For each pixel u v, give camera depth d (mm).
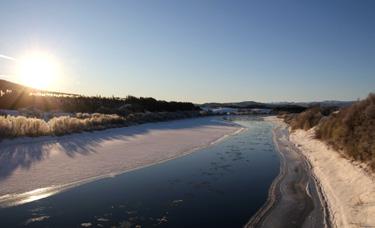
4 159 14344
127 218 8859
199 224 8531
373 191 9000
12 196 10117
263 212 9336
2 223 8266
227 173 14227
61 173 12844
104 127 29359
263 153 19828
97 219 8711
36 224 8258
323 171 13570
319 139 21328
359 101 17484
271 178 13328
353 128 15453
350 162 12516
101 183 12062
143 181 12586
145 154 18062
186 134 30438
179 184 12273
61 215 8906
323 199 10352
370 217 7629
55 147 18078
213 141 25781
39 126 21016
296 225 8367
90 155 16703
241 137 29516
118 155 17234
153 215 9109
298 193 11117
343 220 8156
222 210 9555
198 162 16656
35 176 12195
